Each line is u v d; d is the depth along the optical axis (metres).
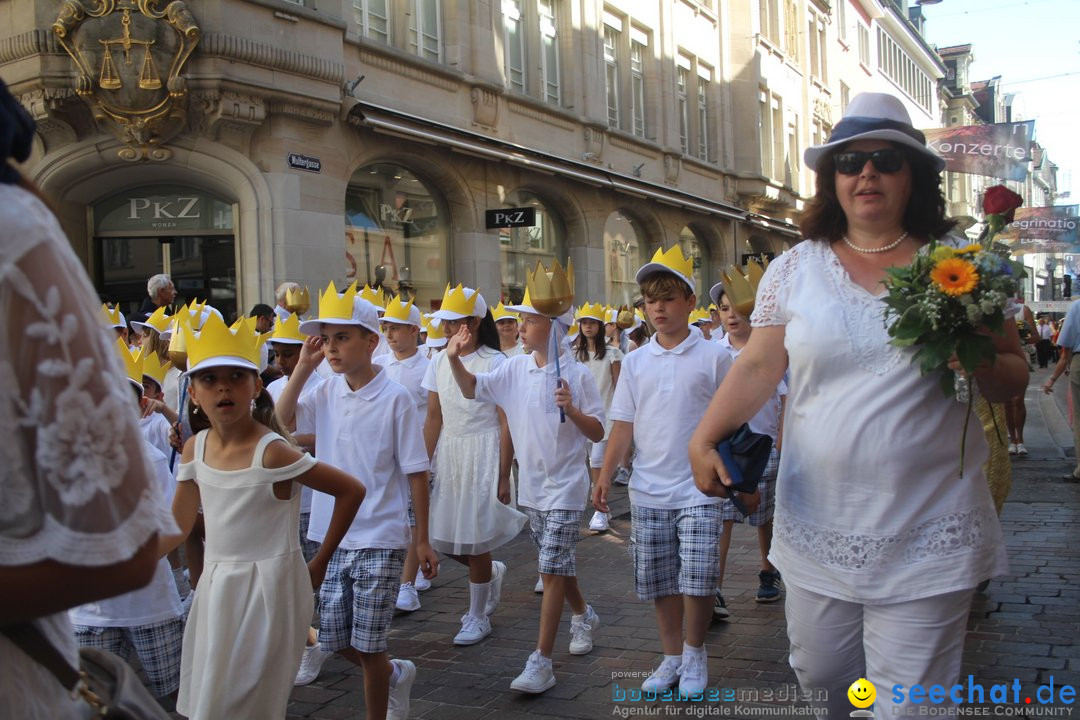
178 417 5.14
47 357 1.34
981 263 2.44
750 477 2.72
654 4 25.59
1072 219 22.80
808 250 2.83
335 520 3.60
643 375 4.92
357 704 4.80
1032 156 18.11
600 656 5.36
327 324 4.54
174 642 4.29
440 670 5.23
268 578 3.38
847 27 44.50
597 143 22.20
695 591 4.61
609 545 8.27
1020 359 2.65
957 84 69.31
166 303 9.81
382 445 4.47
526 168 19.50
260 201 13.90
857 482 2.61
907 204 2.84
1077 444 10.32
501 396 5.32
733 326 6.46
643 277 4.97
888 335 2.56
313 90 14.20
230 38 13.09
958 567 2.54
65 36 12.62
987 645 5.17
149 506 1.44
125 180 14.08
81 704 1.58
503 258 19.80
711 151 29.62
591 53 22.30
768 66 33.00
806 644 2.78
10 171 1.46
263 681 3.34
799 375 2.72
